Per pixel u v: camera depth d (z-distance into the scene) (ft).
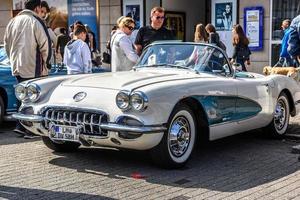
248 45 42.11
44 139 22.43
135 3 50.49
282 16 42.52
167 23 50.72
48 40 25.70
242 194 17.13
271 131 25.88
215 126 21.30
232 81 22.43
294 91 27.02
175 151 19.98
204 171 19.95
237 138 26.53
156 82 19.66
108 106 18.95
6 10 58.85
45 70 26.16
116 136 18.66
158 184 18.17
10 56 25.90
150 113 18.57
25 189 17.48
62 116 19.67
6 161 21.27
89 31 47.09
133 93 18.43
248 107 23.29
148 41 27.78
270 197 16.85
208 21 50.29
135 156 22.17
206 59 22.82
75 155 22.33
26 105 20.94
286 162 21.53
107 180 18.61
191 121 20.47
